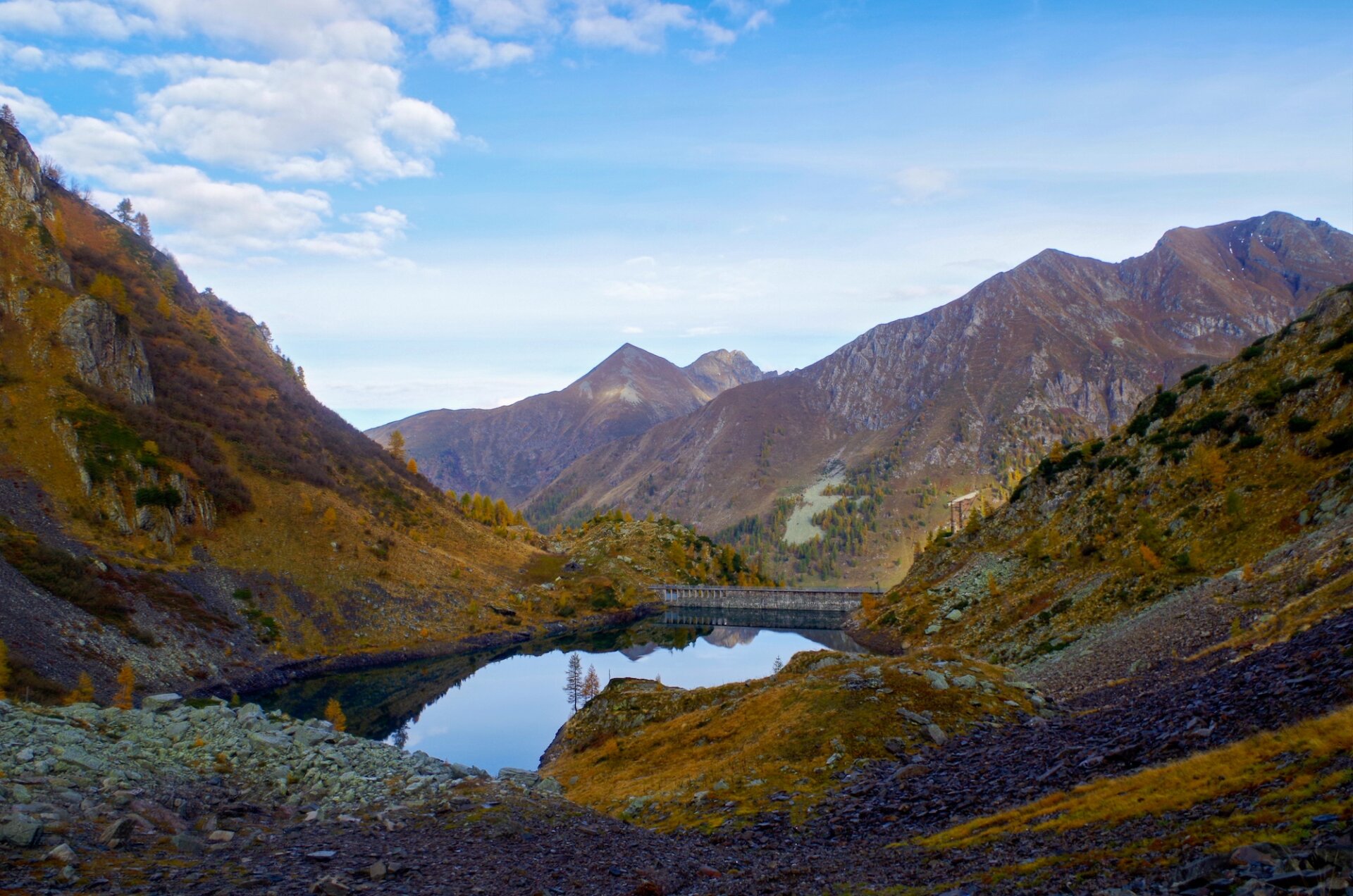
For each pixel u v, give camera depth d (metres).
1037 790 34.41
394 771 38.50
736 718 66.44
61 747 30.36
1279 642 43.31
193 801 30.27
